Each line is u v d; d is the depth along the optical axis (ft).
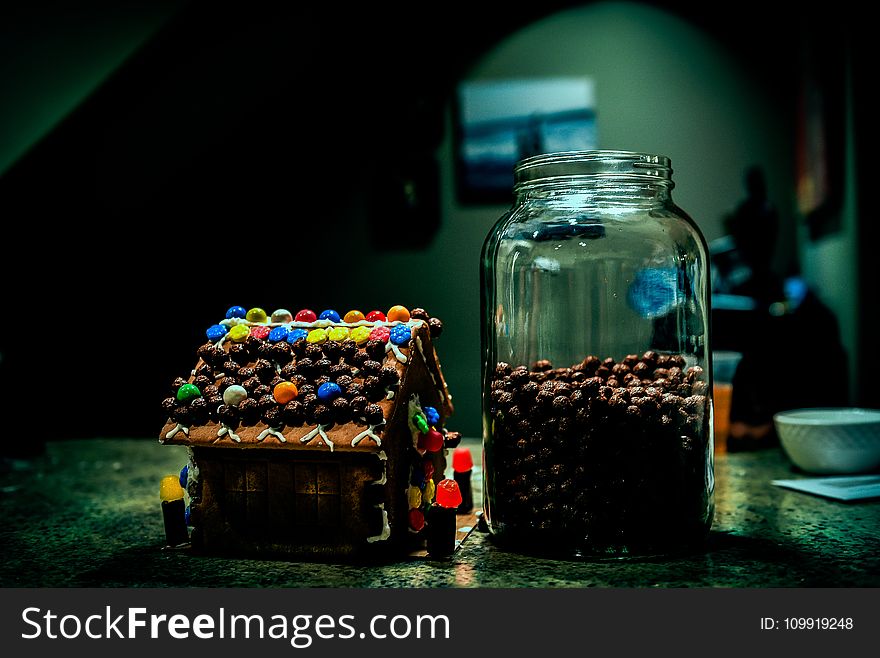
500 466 2.85
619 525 2.69
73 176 7.15
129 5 6.14
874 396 5.57
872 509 3.50
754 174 6.79
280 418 2.65
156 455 5.48
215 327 3.03
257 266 8.11
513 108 7.70
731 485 4.06
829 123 6.05
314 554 2.77
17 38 6.01
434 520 2.78
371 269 7.98
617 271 3.19
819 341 6.24
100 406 7.94
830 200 6.07
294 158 8.01
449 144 7.80
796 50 7.41
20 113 6.09
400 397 2.70
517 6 7.68
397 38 7.80
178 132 7.42
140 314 8.03
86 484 4.47
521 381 2.81
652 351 3.18
